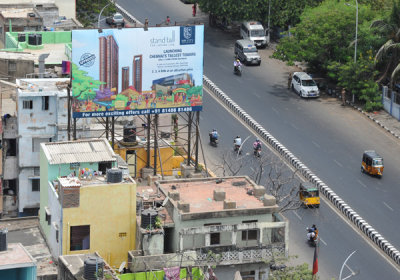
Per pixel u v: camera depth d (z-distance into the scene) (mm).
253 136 139625
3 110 115688
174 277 86750
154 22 179875
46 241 96125
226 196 96562
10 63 127688
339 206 121875
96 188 90375
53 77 122875
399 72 147125
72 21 152500
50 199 94500
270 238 94188
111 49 104938
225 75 158500
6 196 113812
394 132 141250
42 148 97938
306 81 151125
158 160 115062
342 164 132375
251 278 94312
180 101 108750
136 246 91938
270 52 168250
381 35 150250
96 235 91250
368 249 113938
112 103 106312
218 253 92438
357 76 147125
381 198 124562
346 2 155875
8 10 150375
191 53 107688
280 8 169125
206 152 133375
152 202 96000
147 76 106812
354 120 144750
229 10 167250
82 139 107875
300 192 120750
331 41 150750
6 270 76250
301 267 94625
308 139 138875
